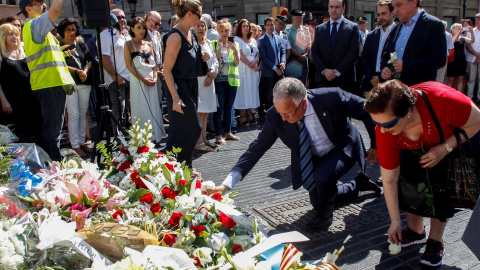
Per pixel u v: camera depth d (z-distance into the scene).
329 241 3.27
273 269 1.82
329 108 3.36
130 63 5.84
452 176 2.62
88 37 18.25
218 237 1.95
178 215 1.96
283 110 3.01
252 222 2.12
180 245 1.85
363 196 4.21
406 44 4.45
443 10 25.94
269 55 8.30
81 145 6.16
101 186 2.19
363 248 3.15
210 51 6.05
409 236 3.17
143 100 5.97
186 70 4.33
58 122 4.69
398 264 2.92
